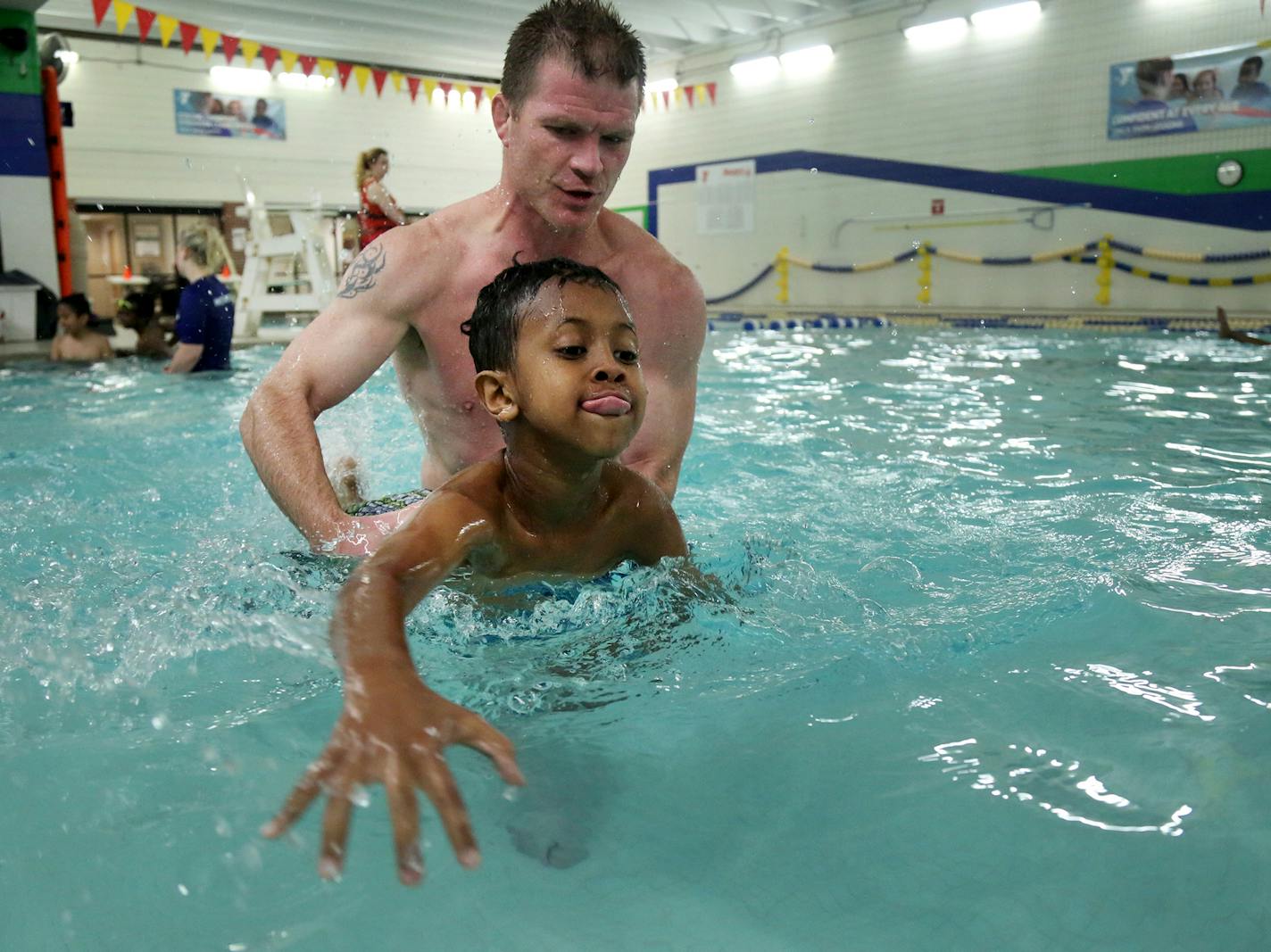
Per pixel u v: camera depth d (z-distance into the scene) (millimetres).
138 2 12664
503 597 1720
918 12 13406
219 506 2756
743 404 4961
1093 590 1914
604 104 2004
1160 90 11531
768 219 15609
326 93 16344
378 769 969
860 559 2150
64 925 977
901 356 7570
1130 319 11070
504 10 13688
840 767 1272
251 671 1571
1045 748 1312
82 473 3248
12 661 1588
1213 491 2807
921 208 13867
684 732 1376
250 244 10359
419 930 970
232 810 1178
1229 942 917
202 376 6672
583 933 960
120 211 15484
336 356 2158
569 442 1477
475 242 2176
